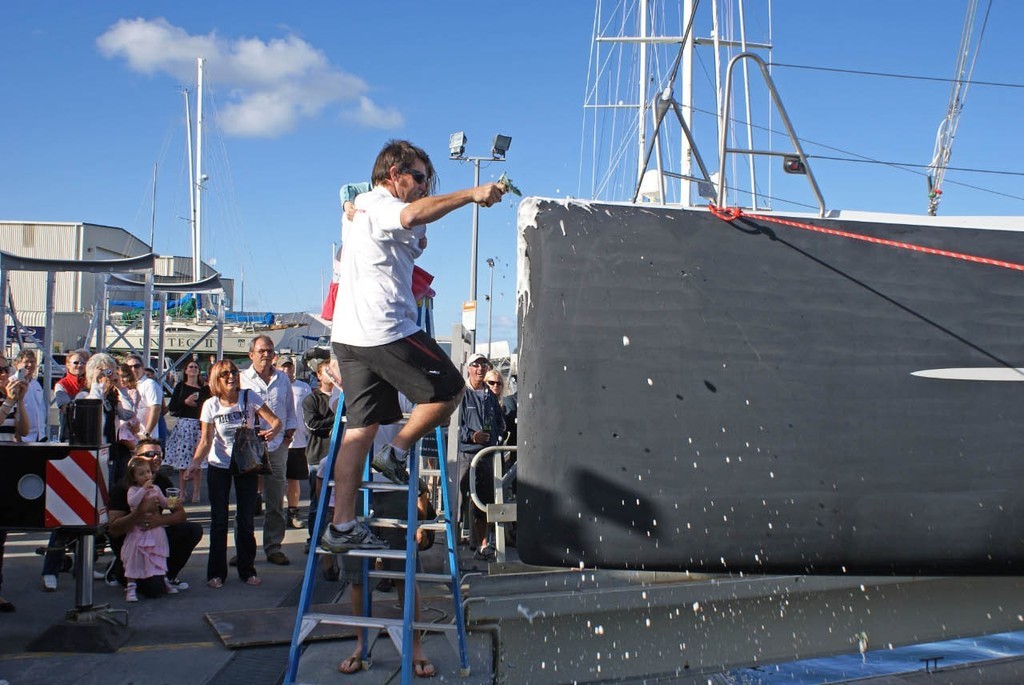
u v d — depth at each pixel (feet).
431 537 19.30
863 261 13.65
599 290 13.48
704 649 16.07
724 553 13.29
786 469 13.32
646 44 63.36
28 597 22.53
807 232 13.67
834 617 16.44
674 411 13.35
